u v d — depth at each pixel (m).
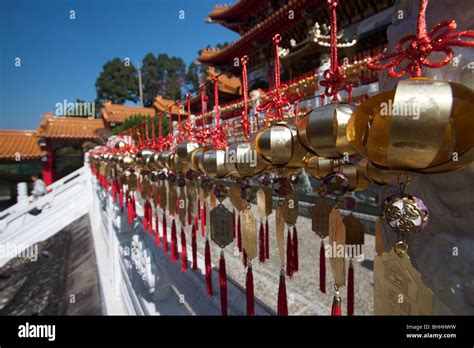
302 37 12.40
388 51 1.34
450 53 0.81
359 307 4.11
